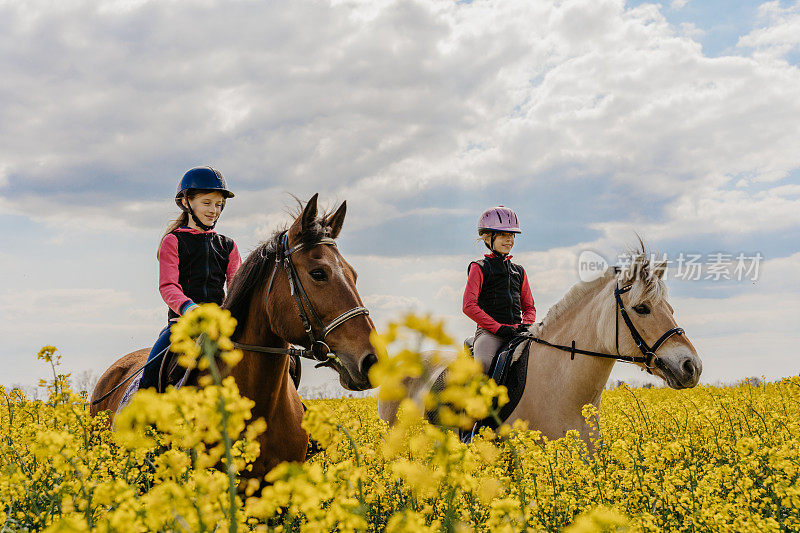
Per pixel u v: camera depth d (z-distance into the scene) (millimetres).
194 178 4672
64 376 3219
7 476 2705
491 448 2457
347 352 3604
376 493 2955
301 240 3852
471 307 6180
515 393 5629
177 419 1791
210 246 4621
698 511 2951
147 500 1673
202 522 1686
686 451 4441
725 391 9742
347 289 3750
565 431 5379
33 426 3035
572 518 3170
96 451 2859
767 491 3418
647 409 6836
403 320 1284
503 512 2033
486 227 6496
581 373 5363
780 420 5625
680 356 5145
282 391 3918
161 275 4316
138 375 4551
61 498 2303
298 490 1673
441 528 2051
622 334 5281
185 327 1812
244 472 3711
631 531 2166
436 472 1759
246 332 3914
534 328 5863
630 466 3850
